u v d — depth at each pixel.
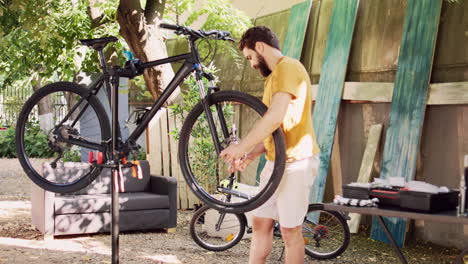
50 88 3.61
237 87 7.83
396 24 5.76
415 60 5.42
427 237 5.44
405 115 5.43
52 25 5.62
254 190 5.45
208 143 6.38
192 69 3.14
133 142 3.36
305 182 3.08
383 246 5.36
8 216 6.75
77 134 3.58
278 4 7.88
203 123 6.56
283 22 7.34
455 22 5.20
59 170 5.67
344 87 6.16
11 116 18.06
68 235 5.65
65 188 3.49
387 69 5.79
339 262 4.79
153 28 7.12
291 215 3.08
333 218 5.45
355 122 6.23
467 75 5.06
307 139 3.09
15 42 7.72
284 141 2.85
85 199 5.53
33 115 14.15
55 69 8.26
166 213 5.86
